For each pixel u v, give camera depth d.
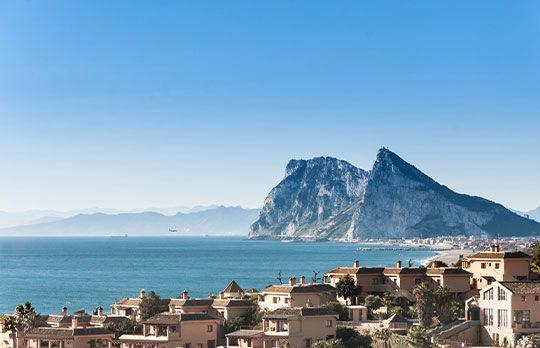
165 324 139.88
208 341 143.25
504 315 136.12
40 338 141.12
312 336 138.00
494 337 137.00
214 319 144.75
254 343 136.50
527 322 134.12
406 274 176.50
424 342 128.88
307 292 160.12
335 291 173.50
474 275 177.50
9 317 150.75
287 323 136.38
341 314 157.00
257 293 191.12
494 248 178.88
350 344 139.12
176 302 157.62
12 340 148.00
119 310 169.00
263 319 141.25
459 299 173.00
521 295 134.88
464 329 139.38
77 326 149.00
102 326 151.38
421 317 149.62
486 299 140.38
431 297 150.50
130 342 139.50
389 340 136.88
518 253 174.38
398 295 173.38
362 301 177.00
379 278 180.62
